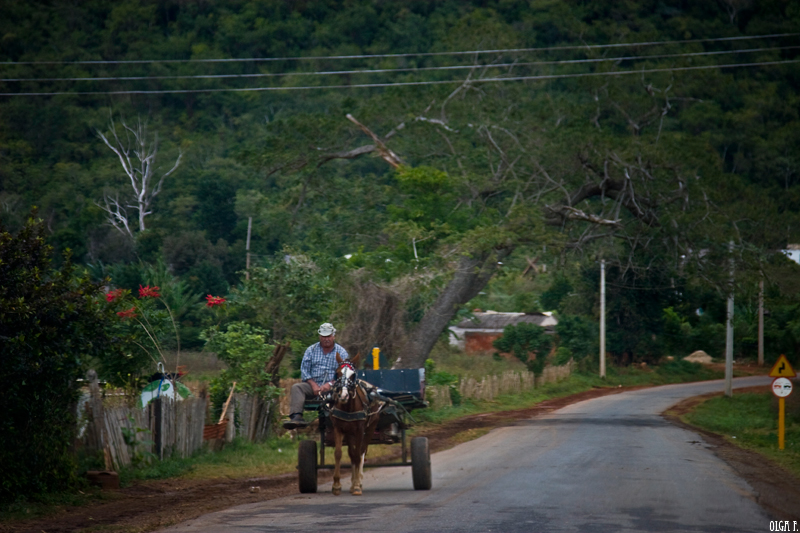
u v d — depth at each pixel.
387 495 38.75
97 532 29.94
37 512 34.72
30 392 39.09
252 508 35.09
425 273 92.31
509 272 110.06
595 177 114.94
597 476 44.97
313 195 130.50
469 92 131.50
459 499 36.56
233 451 56.53
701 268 106.50
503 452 60.31
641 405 131.50
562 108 123.88
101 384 54.09
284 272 75.31
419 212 109.31
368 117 126.44
